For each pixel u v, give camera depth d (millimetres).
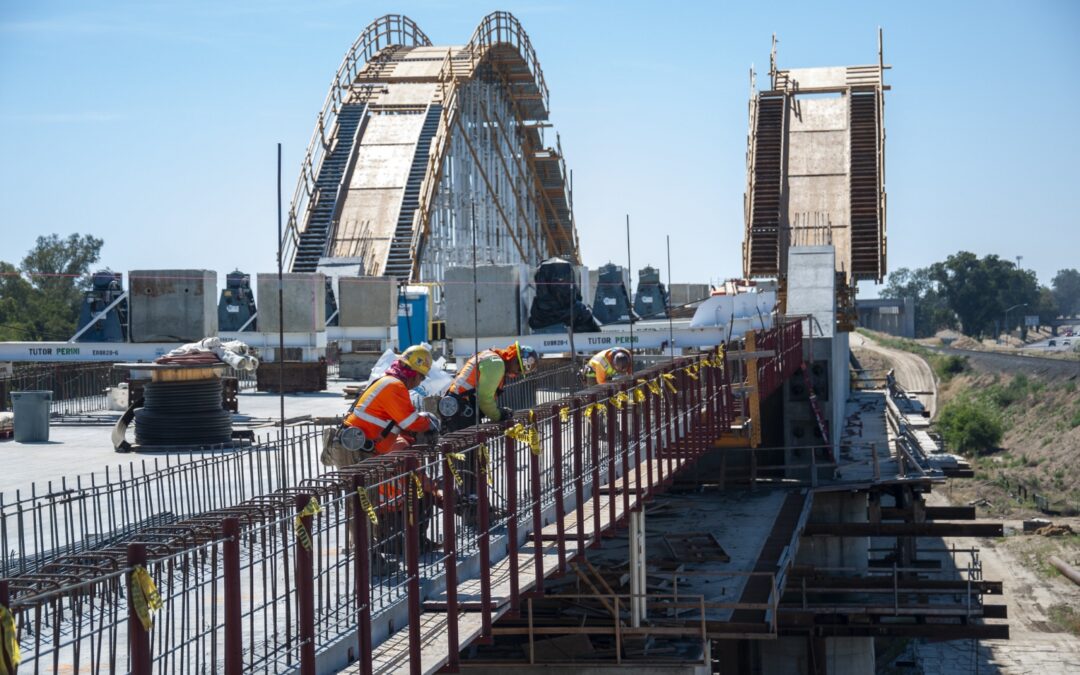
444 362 24266
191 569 13172
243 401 36188
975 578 34031
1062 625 51781
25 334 95688
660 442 21234
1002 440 100312
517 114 106062
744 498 34125
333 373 47750
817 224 59781
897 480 34656
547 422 17125
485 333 40844
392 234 76312
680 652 20250
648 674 19438
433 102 87000
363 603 10750
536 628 19906
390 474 11750
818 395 36969
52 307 104250
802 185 61594
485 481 13406
